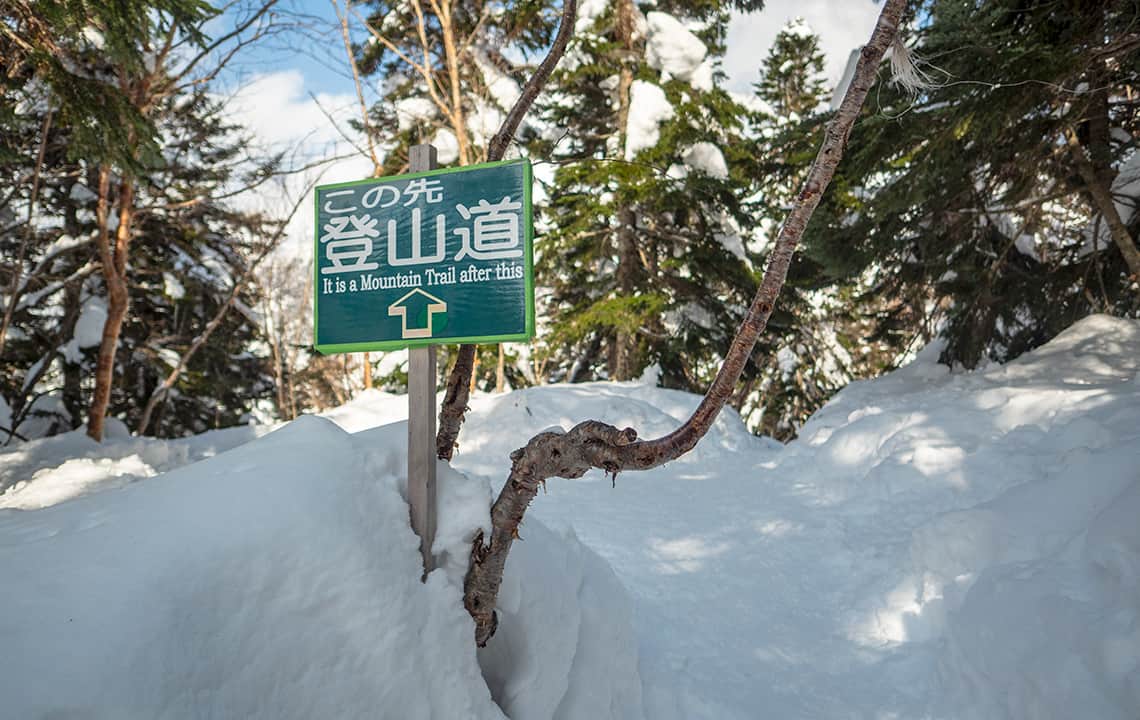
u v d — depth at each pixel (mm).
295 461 2086
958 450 5586
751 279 15078
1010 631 3072
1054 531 3676
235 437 11203
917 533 4285
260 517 1857
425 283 2205
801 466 7336
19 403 13734
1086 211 11695
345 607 1838
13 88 7926
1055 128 7633
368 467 2193
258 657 1653
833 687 3402
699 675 3441
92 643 1437
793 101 25312
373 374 18203
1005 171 8703
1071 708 2602
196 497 1938
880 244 9523
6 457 8484
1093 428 4785
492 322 2133
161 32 8336
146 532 1792
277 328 19922
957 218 9414
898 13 1892
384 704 1819
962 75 6699
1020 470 4906
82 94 7238
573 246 15578
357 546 1938
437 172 2221
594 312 13945
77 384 14562
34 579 1594
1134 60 6891
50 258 13406
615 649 2955
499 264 2145
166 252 15664
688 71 14547
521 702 2314
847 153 8758
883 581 4238
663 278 15578
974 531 3975
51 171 12000
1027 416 5699
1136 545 2971
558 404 9820
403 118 14664
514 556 2525
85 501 2256
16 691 1312
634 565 4809
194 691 1503
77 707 1327
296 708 1670
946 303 13047
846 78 8312
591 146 16406
